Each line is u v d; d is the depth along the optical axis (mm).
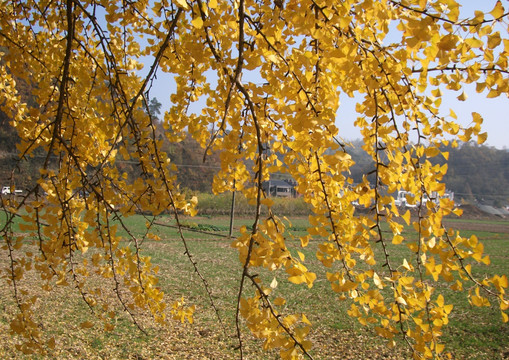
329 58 1240
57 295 7492
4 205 1948
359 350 5641
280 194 50469
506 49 1091
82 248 2215
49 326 5859
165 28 2002
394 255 15984
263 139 1591
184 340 5695
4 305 6695
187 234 22641
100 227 1845
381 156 1586
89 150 2244
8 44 2512
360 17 1340
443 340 6133
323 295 8875
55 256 1870
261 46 1394
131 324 6191
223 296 8562
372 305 1468
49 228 1802
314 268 12250
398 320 1498
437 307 1458
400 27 1174
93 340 5441
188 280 10102
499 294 1306
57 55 2467
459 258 1351
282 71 1287
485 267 13992
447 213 1312
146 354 5133
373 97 1439
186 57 1800
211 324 6477
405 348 5715
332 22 1188
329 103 1326
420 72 1388
